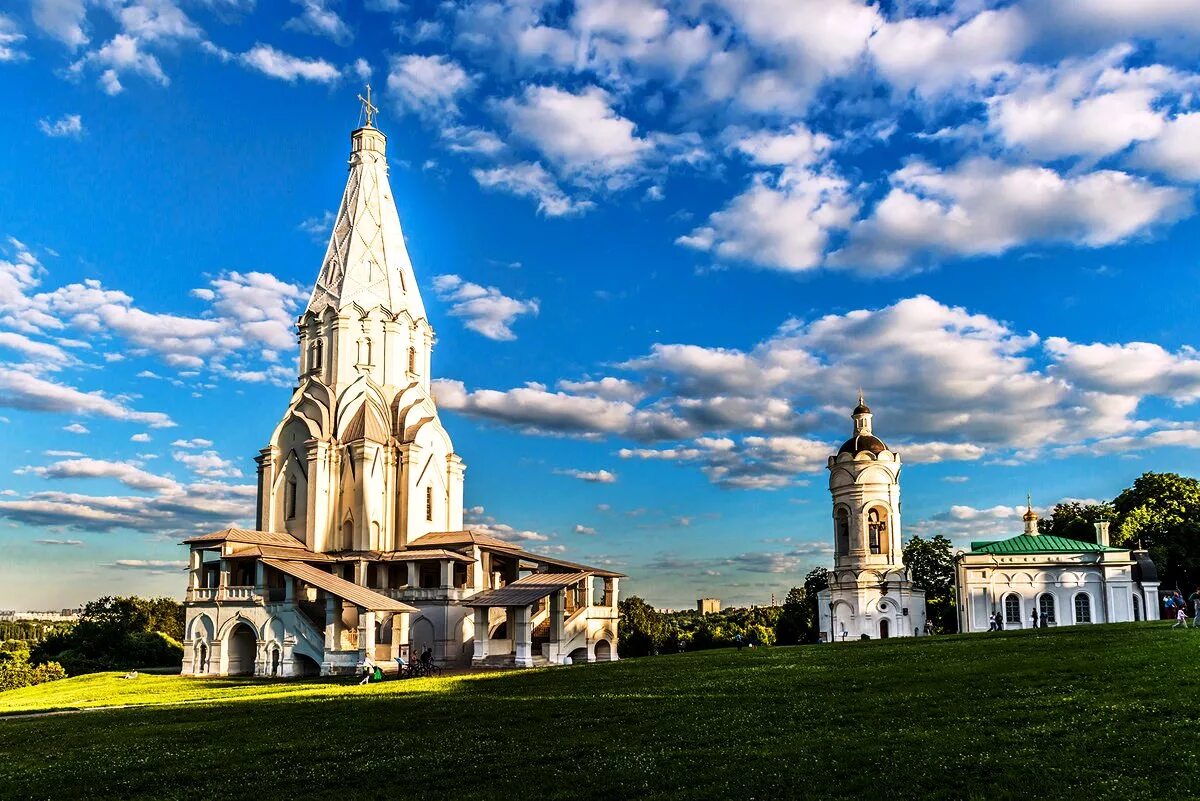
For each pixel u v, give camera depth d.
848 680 35.53
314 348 91.31
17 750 33.88
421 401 90.25
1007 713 26.77
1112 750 22.33
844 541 98.06
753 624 151.62
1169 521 95.81
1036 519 100.62
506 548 83.75
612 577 79.00
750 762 23.84
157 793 25.70
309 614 73.00
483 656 71.44
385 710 37.75
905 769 22.06
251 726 35.91
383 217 95.44
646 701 34.62
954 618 104.56
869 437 99.69
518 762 26.14
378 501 85.25
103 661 94.50
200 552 77.25
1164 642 37.06
